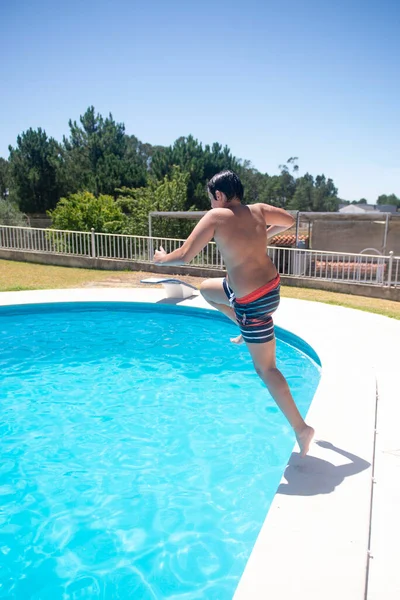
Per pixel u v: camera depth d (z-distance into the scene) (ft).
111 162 108.17
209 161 102.22
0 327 27.35
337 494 8.59
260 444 13.94
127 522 10.37
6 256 54.80
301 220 53.42
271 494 11.38
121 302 30.53
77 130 127.34
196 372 20.22
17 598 8.31
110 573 8.86
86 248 52.11
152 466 12.77
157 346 23.94
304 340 21.35
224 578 8.66
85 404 16.94
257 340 9.36
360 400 13.23
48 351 23.07
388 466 9.95
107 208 76.54
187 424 15.34
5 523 10.41
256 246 9.18
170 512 10.69
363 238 54.29
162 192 87.56
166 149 106.22
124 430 14.94
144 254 50.06
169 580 8.61
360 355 18.69
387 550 7.45
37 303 29.48
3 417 15.87
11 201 110.93
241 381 19.15
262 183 252.62
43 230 52.80
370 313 27.20
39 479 12.17
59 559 9.25
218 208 9.21
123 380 19.27
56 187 108.78
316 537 7.42
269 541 7.33
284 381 9.44
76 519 10.51
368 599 6.46
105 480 12.10
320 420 11.82
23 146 107.34
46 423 15.44
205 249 49.85
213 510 10.77
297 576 6.61
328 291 38.65
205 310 28.73
